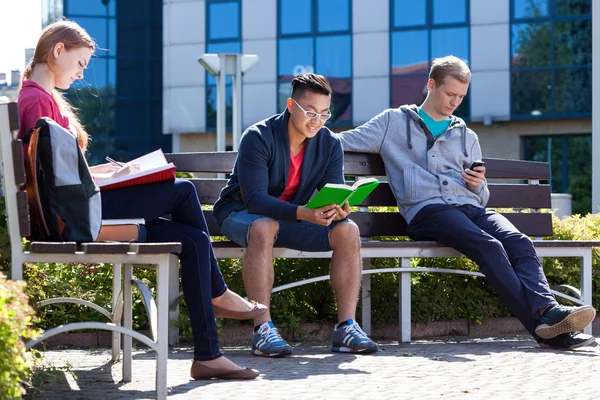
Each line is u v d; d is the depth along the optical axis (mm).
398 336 6473
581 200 25141
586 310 5301
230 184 5391
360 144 6215
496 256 5637
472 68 25406
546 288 5562
